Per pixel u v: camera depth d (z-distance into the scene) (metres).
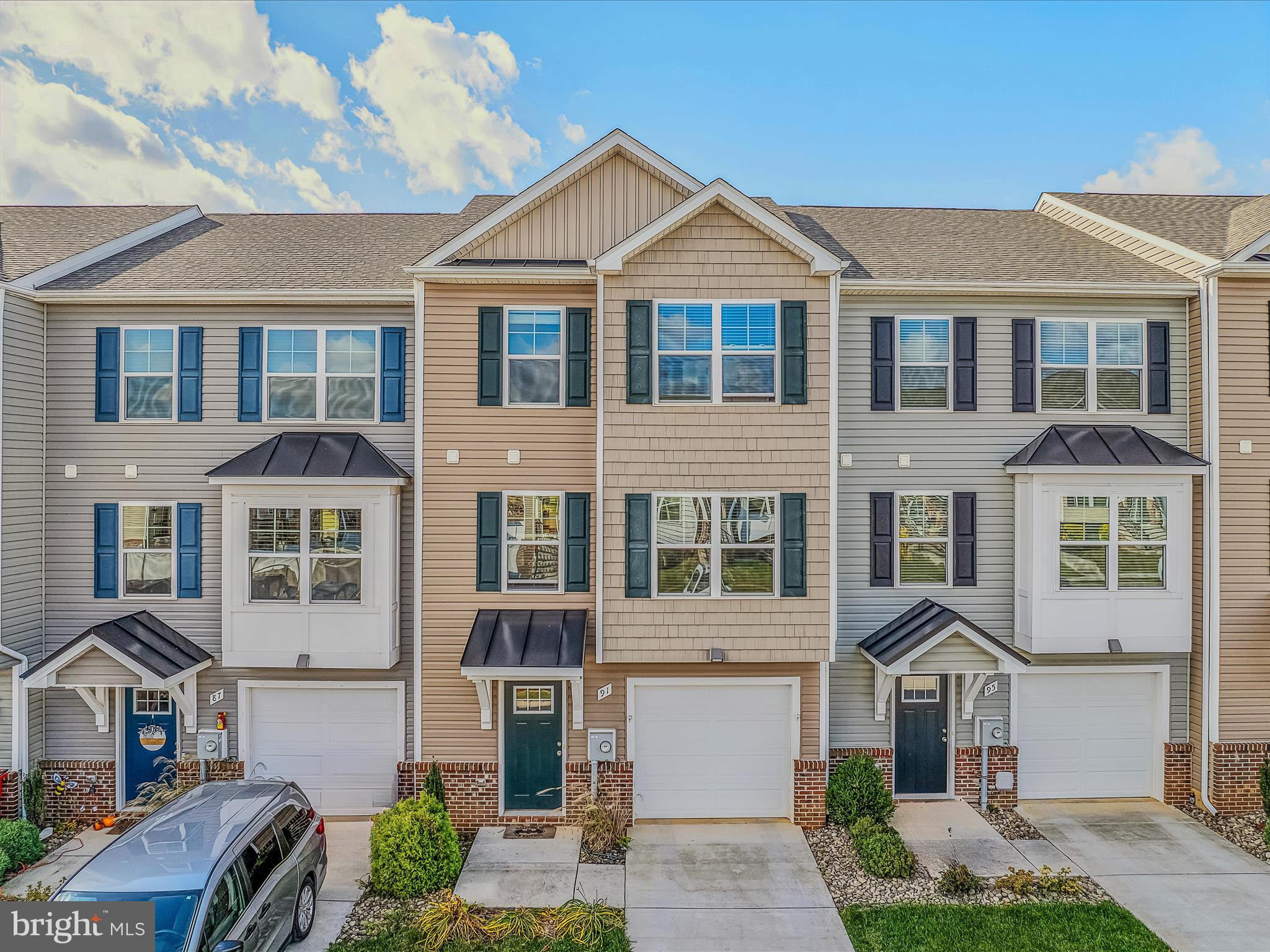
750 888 9.21
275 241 13.50
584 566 11.10
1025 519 11.45
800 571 10.60
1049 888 9.11
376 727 11.34
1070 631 11.22
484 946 8.00
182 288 11.23
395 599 11.08
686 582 10.65
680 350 10.62
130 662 10.38
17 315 10.92
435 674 11.10
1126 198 14.89
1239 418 11.36
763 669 11.02
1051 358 11.81
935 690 11.73
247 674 11.24
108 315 11.46
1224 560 11.33
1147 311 11.80
